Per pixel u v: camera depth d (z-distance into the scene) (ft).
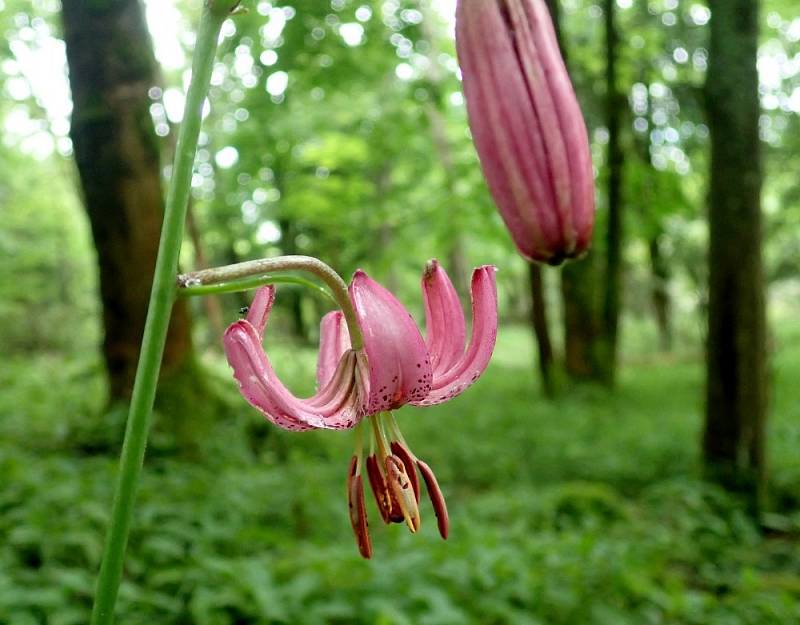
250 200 42.78
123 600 10.16
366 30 21.48
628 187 35.76
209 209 40.86
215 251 45.03
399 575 11.01
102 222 19.04
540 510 16.16
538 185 3.56
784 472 20.26
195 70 3.69
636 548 13.82
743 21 17.63
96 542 11.44
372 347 3.88
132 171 18.89
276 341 39.68
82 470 15.48
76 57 18.51
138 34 18.84
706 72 18.31
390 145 34.12
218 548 12.62
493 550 12.03
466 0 3.69
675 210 36.06
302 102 33.71
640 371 48.80
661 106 42.29
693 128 41.39
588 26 41.22
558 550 12.85
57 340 60.23
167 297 3.69
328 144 34.22
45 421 20.34
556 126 3.57
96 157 18.79
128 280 19.17
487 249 50.70
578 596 11.43
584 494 16.69
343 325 4.76
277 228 45.21
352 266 45.47
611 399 34.45
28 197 53.16
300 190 35.91
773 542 16.67
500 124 3.59
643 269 73.61
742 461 18.16
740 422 18.29
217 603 10.09
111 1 18.33
